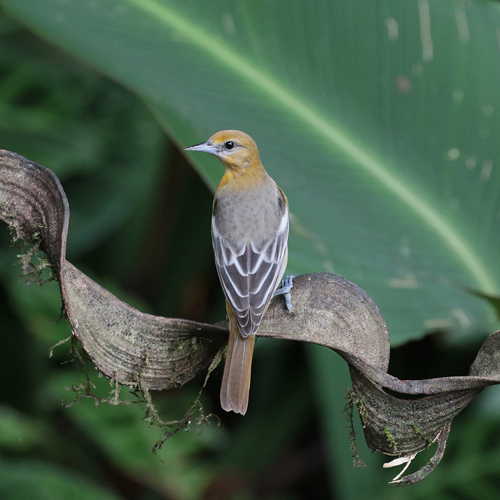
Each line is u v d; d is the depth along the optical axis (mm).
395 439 4660
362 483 8695
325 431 9484
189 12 9195
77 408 9188
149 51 8797
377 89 9047
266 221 7129
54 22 8836
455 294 7898
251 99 8836
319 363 8484
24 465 9258
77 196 11820
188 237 11836
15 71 12031
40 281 4641
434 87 9016
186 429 4859
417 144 8906
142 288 11836
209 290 11930
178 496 9734
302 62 9109
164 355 4680
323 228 8133
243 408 5605
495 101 8953
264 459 10711
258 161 7621
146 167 12109
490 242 8453
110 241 12125
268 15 9188
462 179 8758
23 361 10664
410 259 8141
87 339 4516
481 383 4387
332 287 4914
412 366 10977
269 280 6883
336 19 9148
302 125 8852
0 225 10727
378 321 4891
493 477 8914
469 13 9273
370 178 8719
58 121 12125
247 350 5754
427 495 8758
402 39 9109
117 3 9141
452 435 9266
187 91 8500
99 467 10633
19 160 4520
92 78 12414
